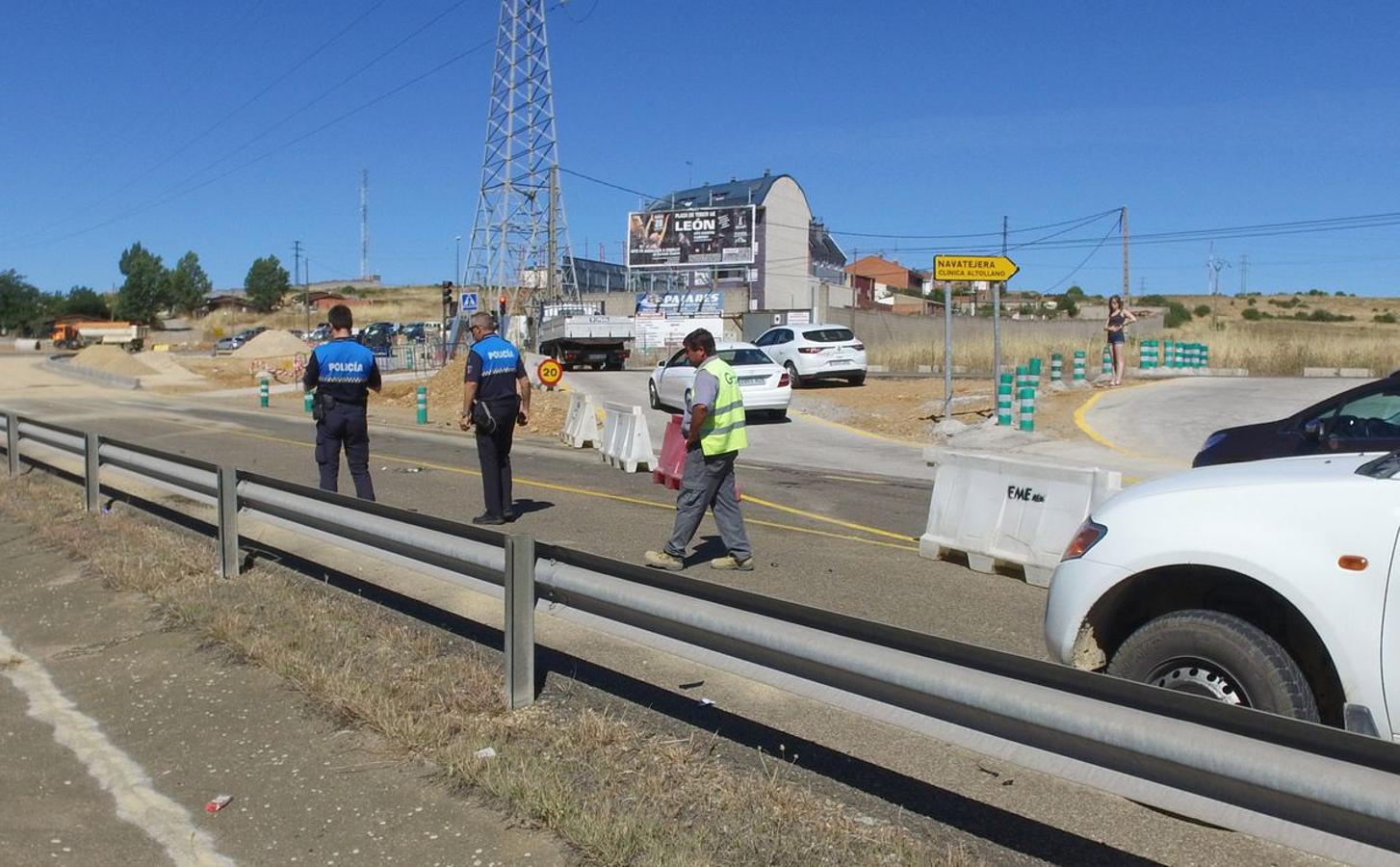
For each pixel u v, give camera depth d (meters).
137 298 125.69
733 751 4.91
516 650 5.37
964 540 8.81
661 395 24.08
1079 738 3.54
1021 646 6.58
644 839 4.02
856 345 27.69
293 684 5.87
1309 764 3.08
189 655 6.48
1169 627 4.26
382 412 28.80
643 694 5.65
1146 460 15.39
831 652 4.25
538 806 4.33
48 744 5.36
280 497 7.74
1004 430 17.97
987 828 4.20
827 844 4.00
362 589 7.81
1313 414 9.00
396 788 4.68
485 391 10.48
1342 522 3.94
